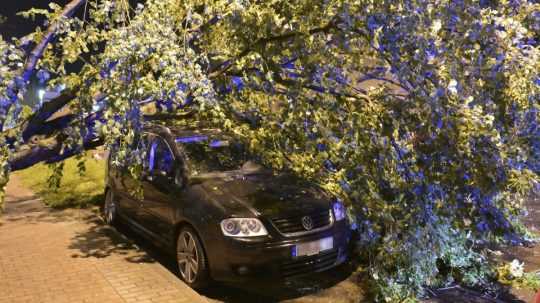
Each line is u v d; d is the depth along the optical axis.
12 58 3.09
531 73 4.06
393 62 3.95
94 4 3.67
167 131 5.79
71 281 4.79
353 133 4.45
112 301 4.33
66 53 3.49
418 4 3.71
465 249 5.26
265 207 4.67
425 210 4.56
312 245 4.66
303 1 3.95
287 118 4.49
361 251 5.34
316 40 4.15
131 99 3.51
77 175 10.84
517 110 4.37
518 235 5.30
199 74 3.78
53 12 3.72
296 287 5.08
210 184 5.07
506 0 4.33
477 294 4.94
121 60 3.45
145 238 6.15
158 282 4.78
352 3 3.74
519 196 4.96
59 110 4.11
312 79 4.29
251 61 4.25
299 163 5.01
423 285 5.06
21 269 5.12
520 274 5.20
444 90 3.79
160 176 5.57
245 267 4.52
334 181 4.85
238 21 3.97
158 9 3.86
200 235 4.75
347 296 4.85
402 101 4.19
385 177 4.62
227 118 4.72
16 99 3.23
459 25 3.77
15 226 6.97
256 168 5.60
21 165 3.83
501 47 3.91
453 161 4.12
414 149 4.29
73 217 7.59
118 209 6.68
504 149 4.38
